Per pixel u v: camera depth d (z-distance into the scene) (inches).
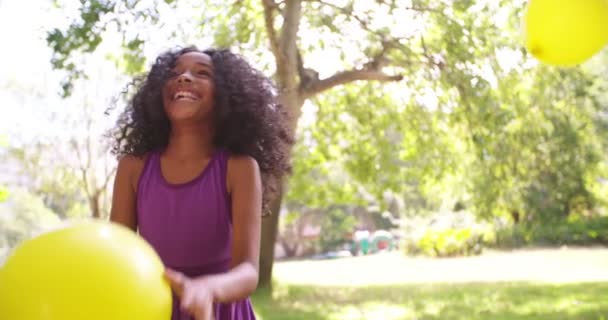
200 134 92.0
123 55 362.9
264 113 99.7
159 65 97.0
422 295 395.5
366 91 477.4
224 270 89.9
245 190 88.5
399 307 344.5
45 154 640.4
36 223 715.4
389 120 478.3
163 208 89.0
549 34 78.0
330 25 404.8
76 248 58.3
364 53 433.4
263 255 425.1
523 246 783.7
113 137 109.1
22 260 58.0
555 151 388.8
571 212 439.5
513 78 385.1
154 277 60.5
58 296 55.8
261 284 421.1
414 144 478.9
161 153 93.8
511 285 430.6
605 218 767.7
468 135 422.6
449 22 384.2
